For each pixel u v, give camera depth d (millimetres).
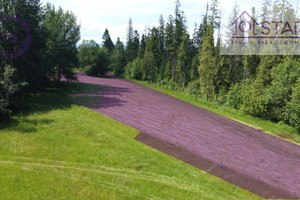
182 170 12422
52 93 30828
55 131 16328
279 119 24297
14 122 17375
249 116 25812
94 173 11156
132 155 13609
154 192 10086
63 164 11883
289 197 10719
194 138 17828
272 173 13117
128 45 78938
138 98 33094
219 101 31203
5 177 9773
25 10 25062
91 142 15039
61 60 35281
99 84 46000
